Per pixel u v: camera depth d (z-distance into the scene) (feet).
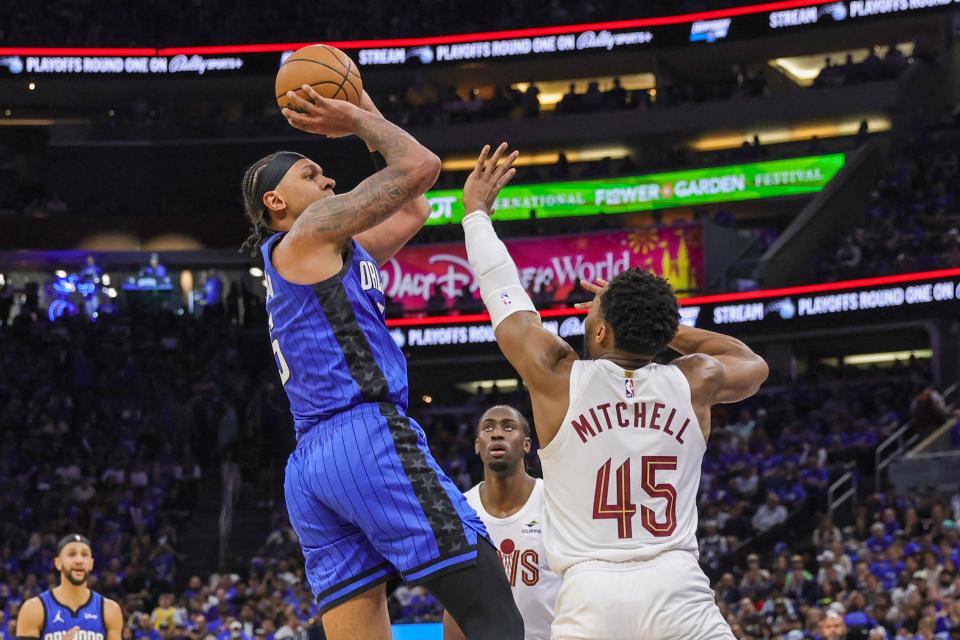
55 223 96.12
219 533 74.02
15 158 103.81
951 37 93.91
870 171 90.48
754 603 48.80
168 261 97.81
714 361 11.69
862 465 64.69
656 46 96.84
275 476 76.59
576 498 11.14
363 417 10.90
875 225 83.46
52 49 98.73
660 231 83.87
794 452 66.59
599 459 11.07
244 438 79.87
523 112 99.25
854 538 54.90
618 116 96.43
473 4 103.24
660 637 10.75
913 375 73.36
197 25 101.19
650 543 10.97
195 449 80.12
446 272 86.94
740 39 94.58
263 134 96.43
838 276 78.54
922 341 82.12
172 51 99.81
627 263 84.17
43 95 103.65
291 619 48.73
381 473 10.76
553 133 97.14
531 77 105.81
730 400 11.86
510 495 18.13
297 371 11.19
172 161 97.86
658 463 11.09
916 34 97.76
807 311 78.18
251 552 72.43
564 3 102.53
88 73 98.99
